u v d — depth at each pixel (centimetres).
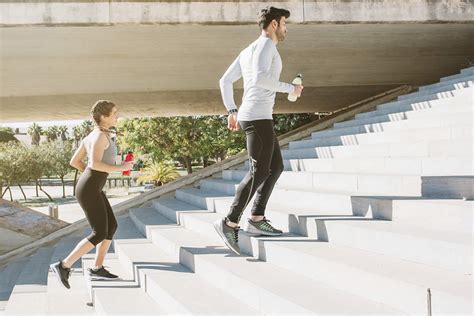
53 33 871
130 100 1262
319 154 717
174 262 463
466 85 749
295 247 348
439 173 437
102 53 971
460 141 457
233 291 339
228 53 1020
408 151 526
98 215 427
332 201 430
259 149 383
